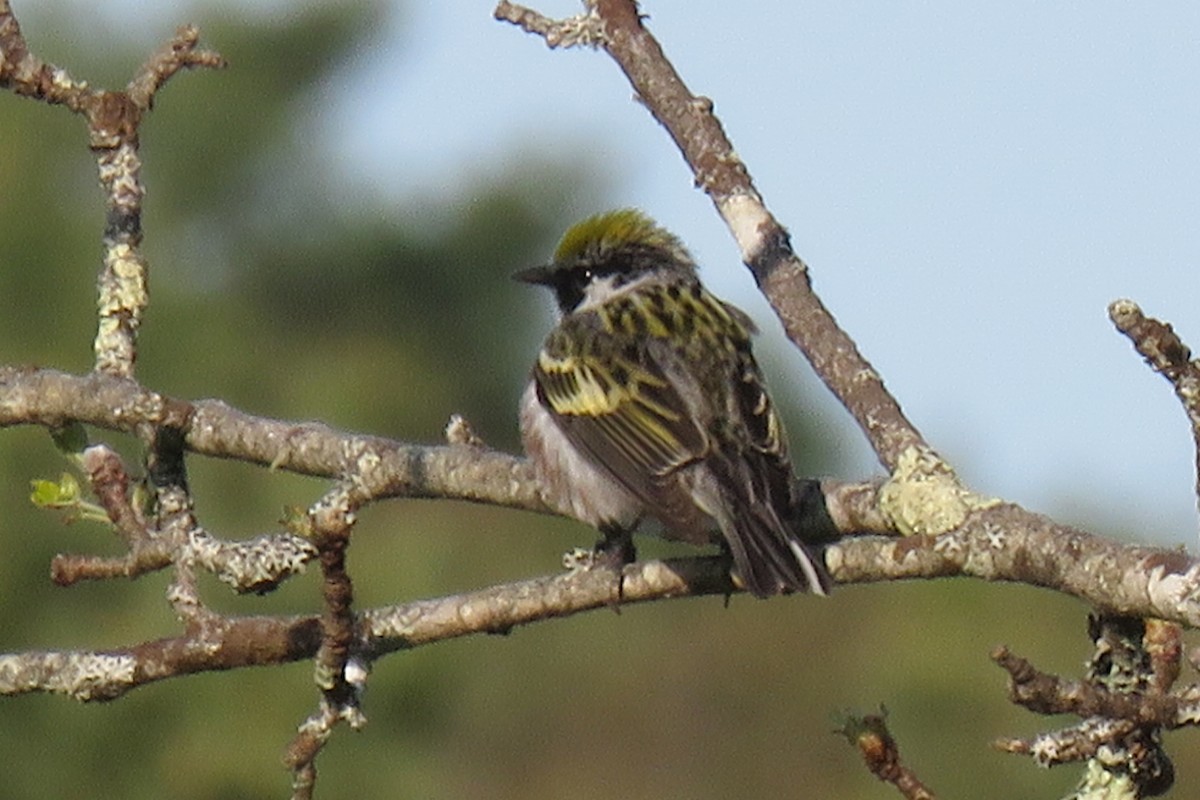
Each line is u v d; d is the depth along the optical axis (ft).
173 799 56.49
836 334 25.61
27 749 56.65
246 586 23.73
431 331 106.22
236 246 102.17
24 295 75.36
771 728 75.51
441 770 61.72
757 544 24.17
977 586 64.23
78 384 26.16
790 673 75.87
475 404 106.73
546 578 24.63
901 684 63.41
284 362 90.94
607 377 28.35
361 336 104.17
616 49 28.17
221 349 81.25
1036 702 21.12
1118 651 22.24
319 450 26.40
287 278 103.30
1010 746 22.03
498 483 26.96
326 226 103.50
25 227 75.15
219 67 27.86
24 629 59.26
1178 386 20.34
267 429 26.40
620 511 27.71
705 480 26.78
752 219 26.84
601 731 77.36
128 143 27.58
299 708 57.21
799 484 24.75
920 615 64.64
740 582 24.45
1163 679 22.04
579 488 27.63
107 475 24.54
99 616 60.13
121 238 27.37
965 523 22.74
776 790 74.79
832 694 74.64
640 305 29.73
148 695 56.75
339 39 102.63
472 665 64.75
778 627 76.69
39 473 59.77
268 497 61.21
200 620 23.56
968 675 62.64
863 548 23.34
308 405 85.81
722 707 76.33
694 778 75.77
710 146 27.50
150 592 60.23
